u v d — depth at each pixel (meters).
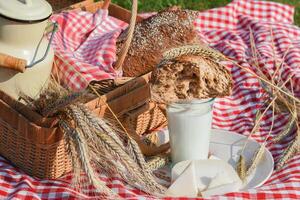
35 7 1.10
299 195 1.07
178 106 1.07
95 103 1.07
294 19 2.15
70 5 1.57
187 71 1.04
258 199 1.05
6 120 1.08
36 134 1.03
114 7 1.51
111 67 1.22
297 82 1.43
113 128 1.04
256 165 1.13
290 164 1.17
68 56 1.22
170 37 1.28
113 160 0.99
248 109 1.38
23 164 1.10
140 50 1.25
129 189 1.07
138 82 1.13
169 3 2.14
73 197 1.04
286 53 1.41
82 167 0.97
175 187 1.04
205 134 1.11
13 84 1.12
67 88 1.10
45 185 1.08
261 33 1.65
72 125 1.01
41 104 1.04
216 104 1.39
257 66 1.32
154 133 1.20
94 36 1.39
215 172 1.08
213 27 1.75
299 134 1.19
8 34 1.09
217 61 1.08
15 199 1.02
